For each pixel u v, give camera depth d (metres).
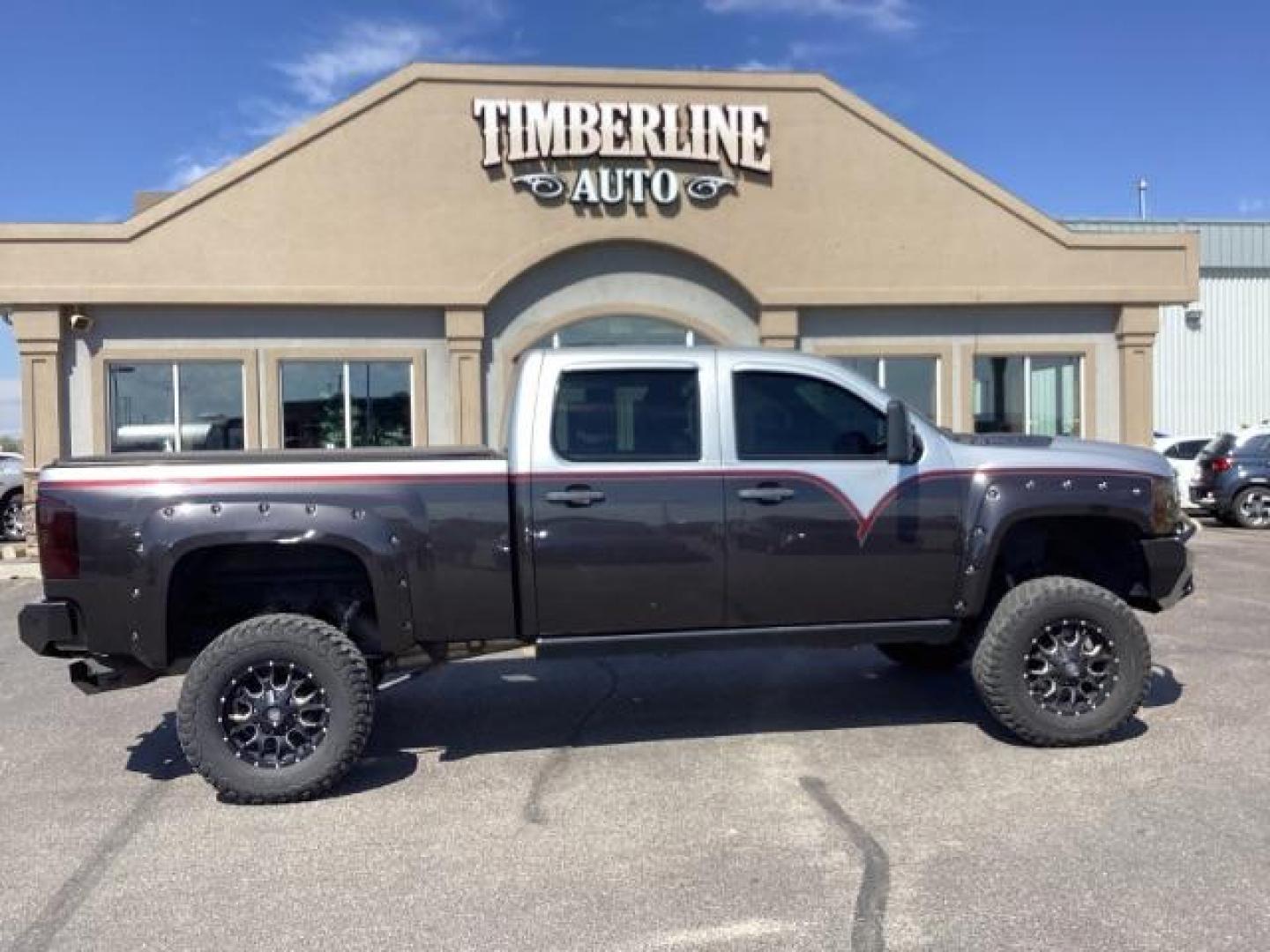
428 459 5.56
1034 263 16.56
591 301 15.78
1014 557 6.50
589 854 4.54
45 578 5.30
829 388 5.94
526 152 15.29
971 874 4.25
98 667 5.55
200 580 5.75
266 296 14.82
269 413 15.16
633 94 15.59
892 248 16.22
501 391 15.61
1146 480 6.09
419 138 15.13
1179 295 16.88
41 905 4.16
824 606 5.88
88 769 5.90
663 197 15.61
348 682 5.30
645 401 5.79
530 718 6.70
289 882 4.33
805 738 6.16
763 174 15.90
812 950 3.66
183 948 3.79
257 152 14.77
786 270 15.99
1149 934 3.71
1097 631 5.82
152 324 14.94
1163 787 5.18
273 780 5.21
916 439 5.96
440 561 5.50
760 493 5.75
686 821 4.90
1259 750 5.71
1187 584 6.28
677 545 5.70
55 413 14.68
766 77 15.84
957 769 5.54
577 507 5.62
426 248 15.16
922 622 6.01
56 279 14.51
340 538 5.37
